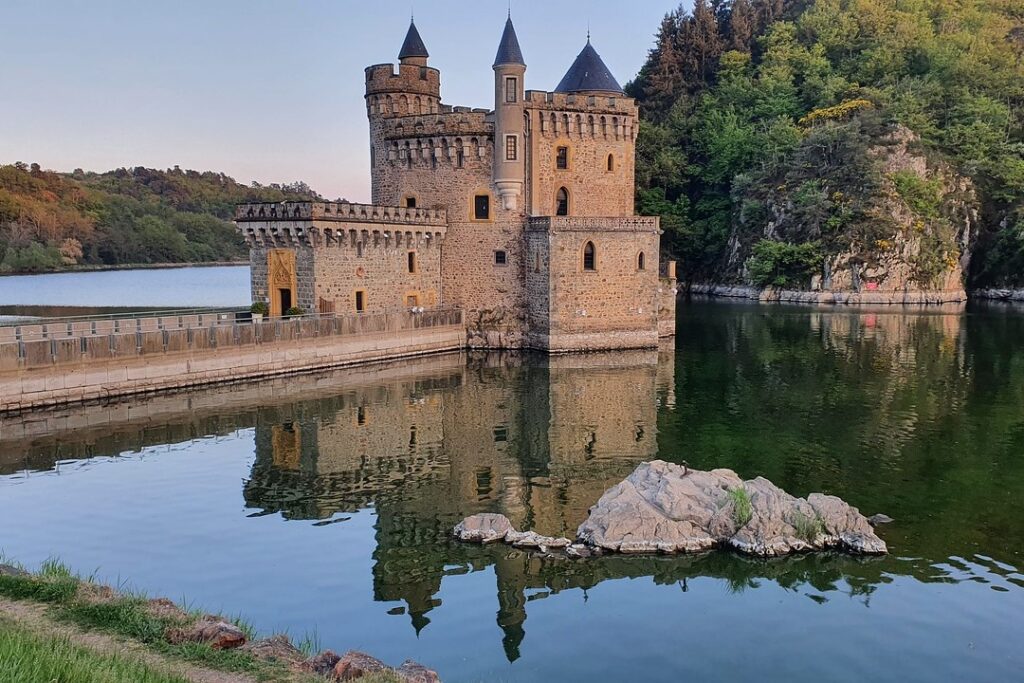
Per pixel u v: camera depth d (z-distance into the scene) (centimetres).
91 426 4375
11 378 4431
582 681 2020
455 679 2020
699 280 14862
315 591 2489
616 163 7469
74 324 5041
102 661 1427
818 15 17238
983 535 2933
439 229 7106
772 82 15588
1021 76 15338
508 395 5381
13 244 15875
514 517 3159
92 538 2886
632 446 4175
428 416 4803
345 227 6194
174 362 5175
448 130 7056
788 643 2209
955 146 14000
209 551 2789
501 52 6856
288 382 5644
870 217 12656
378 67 7369
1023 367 6378
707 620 2333
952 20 17188
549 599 2459
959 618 2344
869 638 2234
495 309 7225
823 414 4856
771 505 2903
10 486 3438
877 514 3105
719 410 4972
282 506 3266
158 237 19200
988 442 4184
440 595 2477
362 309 6512
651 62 17125
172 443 4147
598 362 6631
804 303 12619
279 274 6278
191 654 1605
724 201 14825
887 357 6981
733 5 18262
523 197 7100
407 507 3269
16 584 1872
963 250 13362
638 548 2766
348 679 1565
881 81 15425
